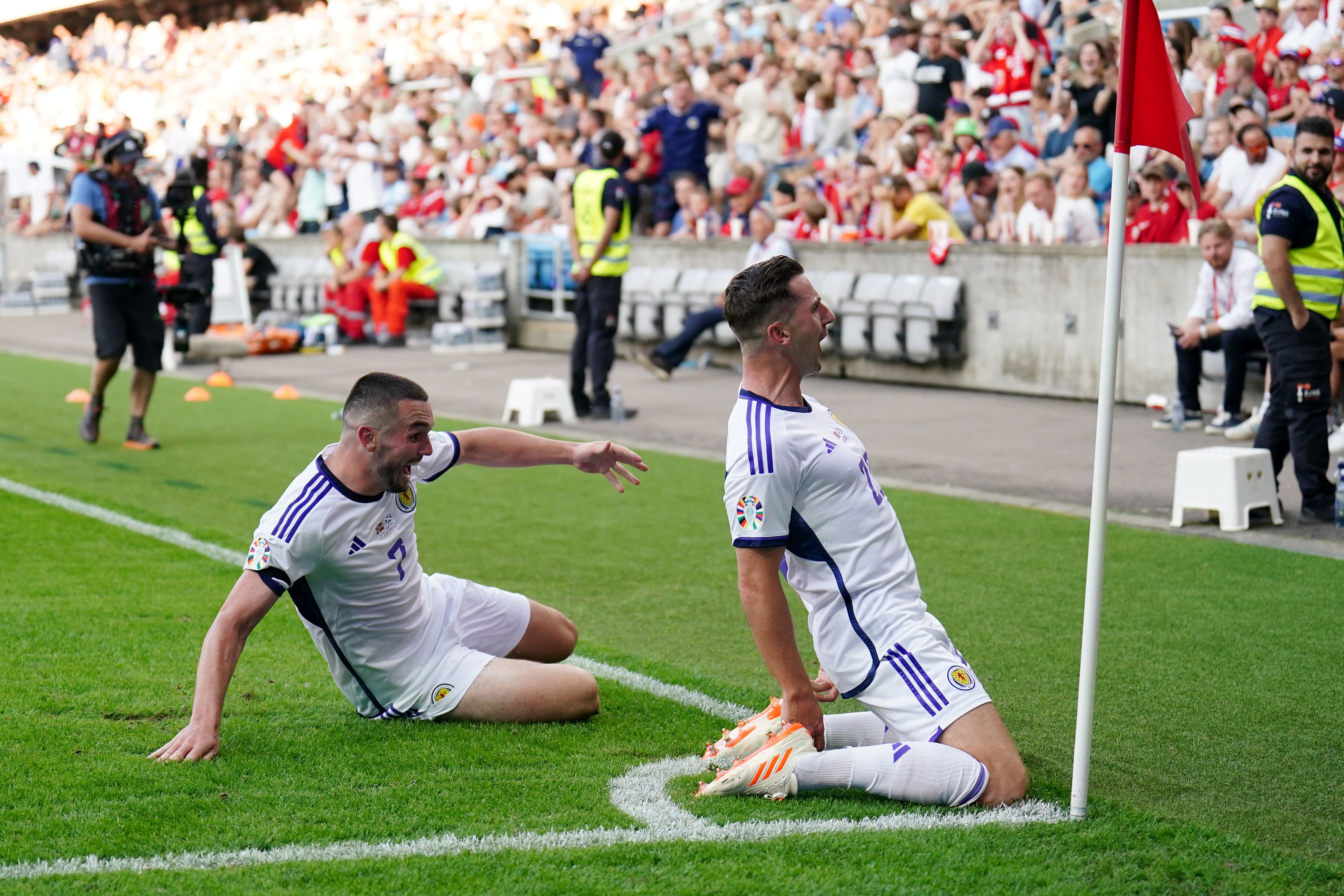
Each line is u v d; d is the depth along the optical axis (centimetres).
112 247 1199
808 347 450
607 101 2452
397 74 3434
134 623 678
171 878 394
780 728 475
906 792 449
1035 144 1764
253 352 2047
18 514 944
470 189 2420
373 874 397
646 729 536
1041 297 1459
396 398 480
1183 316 1337
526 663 543
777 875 397
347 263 2227
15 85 4697
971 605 723
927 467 1120
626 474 557
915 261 1578
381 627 520
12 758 487
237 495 1048
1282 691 582
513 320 2108
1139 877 398
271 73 3822
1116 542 856
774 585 447
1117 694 582
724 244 1792
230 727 527
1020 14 1828
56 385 1730
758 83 2034
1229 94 1511
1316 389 877
